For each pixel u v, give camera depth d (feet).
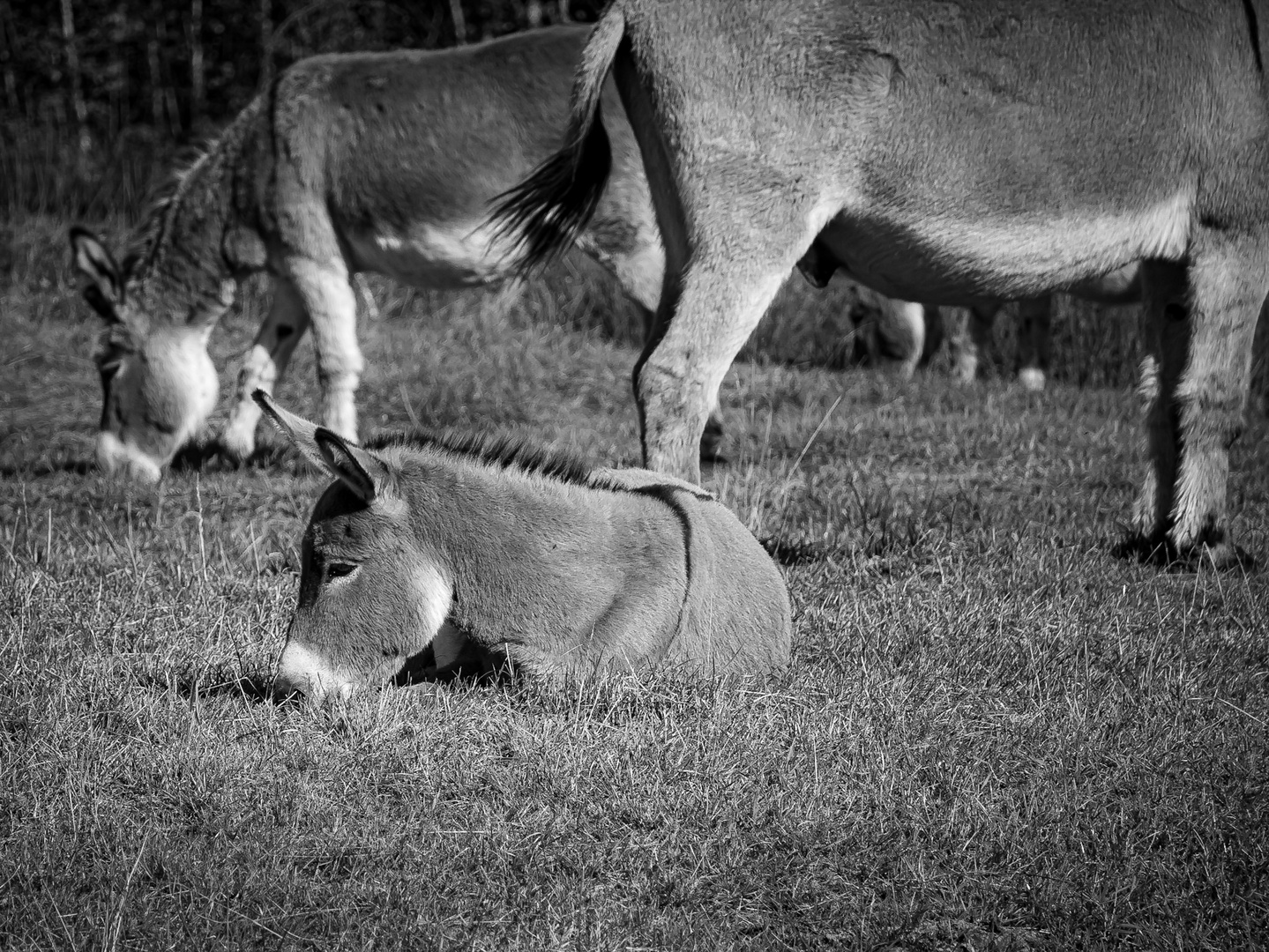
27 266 94.43
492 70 55.67
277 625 33.06
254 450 61.46
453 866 22.99
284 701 28.17
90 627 32.78
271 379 60.29
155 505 51.19
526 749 26.40
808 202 38.99
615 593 28.76
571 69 55.47
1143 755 27.66
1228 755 27.99
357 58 57.36
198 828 24.06
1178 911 22.24
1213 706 30.63
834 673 31.68
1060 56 38.75
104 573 38.34
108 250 58.75
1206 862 23.48
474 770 26.08
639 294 58.03
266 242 57.88
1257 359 82.12
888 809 25.16
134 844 23.20
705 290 39.34
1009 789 26.27
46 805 24.38
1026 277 40.70
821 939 21.58
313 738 26.89
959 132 38.58
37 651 31.40
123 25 142.92
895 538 43.39
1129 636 34.81
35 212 106.73
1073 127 39.04
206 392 60.49
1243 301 41.50
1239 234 40.98
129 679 29.89
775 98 38.50
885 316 84.43
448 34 140.26
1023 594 37.93
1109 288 64.34
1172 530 42.96
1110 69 38.99
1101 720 29.25
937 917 22.29
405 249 56.65
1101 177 39.60
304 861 22.98
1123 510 49.19
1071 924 21.95
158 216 60.54
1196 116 39.83
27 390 74.33
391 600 27.48
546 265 44.47
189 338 59.77
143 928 20.94
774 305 92.63
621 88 41.29
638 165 56.18
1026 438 61.46
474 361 79.15
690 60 38.88
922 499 50.03
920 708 29.63
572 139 41.01
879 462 58.34
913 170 38.81
